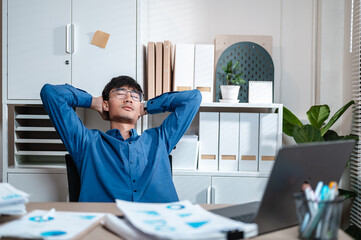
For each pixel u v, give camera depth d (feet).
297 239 2.58
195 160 6.86
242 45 7.54
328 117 7.84
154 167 5.39
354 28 7.32
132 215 2.67
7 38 6.72
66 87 5.90
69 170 5.38
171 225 2.47
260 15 7.97
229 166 6.91
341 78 7.82
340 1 7.74
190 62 7.09
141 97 6.33
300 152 2.64
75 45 6.72
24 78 6.74
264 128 6.86
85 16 6.71
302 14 7.98
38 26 6.72
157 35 7.96
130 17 6.71
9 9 6.70
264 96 7.22
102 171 5.23
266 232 2.70
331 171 3.01
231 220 2.65
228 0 7.95
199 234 2.30
